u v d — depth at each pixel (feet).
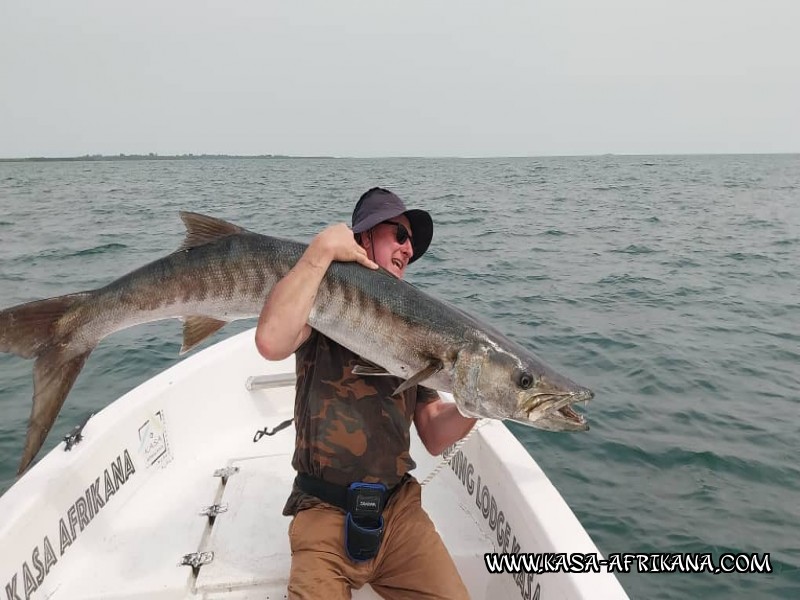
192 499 11.13
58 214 80.74
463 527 10.34
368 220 9.09
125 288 9.38
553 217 77.25
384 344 8.68
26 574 8.38
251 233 9.36
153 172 304.71
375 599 8.74
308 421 8.61
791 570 12.64
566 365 24.00
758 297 35.63
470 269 43.09
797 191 131.44
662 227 67.67
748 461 16.76
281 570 9.29
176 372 12.92
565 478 15.99
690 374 22.95
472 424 9.25
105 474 10.45
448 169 290.56
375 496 8.15
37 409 8.98
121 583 9.00
